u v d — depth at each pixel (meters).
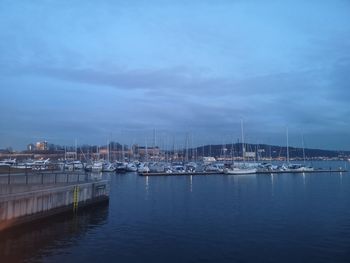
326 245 28.36
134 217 40.28
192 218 39.56
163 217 40.25
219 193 66.62
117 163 145.00
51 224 36.09
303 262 24.38
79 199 42.78
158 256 25.52
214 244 28.59
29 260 24.50
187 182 94.00
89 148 181.62
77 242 29.14
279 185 85.12
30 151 152.38
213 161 172.50
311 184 87.81
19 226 31.95
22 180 39.38
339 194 64.75
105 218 39.69
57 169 68.75
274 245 28.38
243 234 31.91
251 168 130.00
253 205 50.22
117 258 25.08
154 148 175.75
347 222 37.16
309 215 41.50
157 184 87.12
